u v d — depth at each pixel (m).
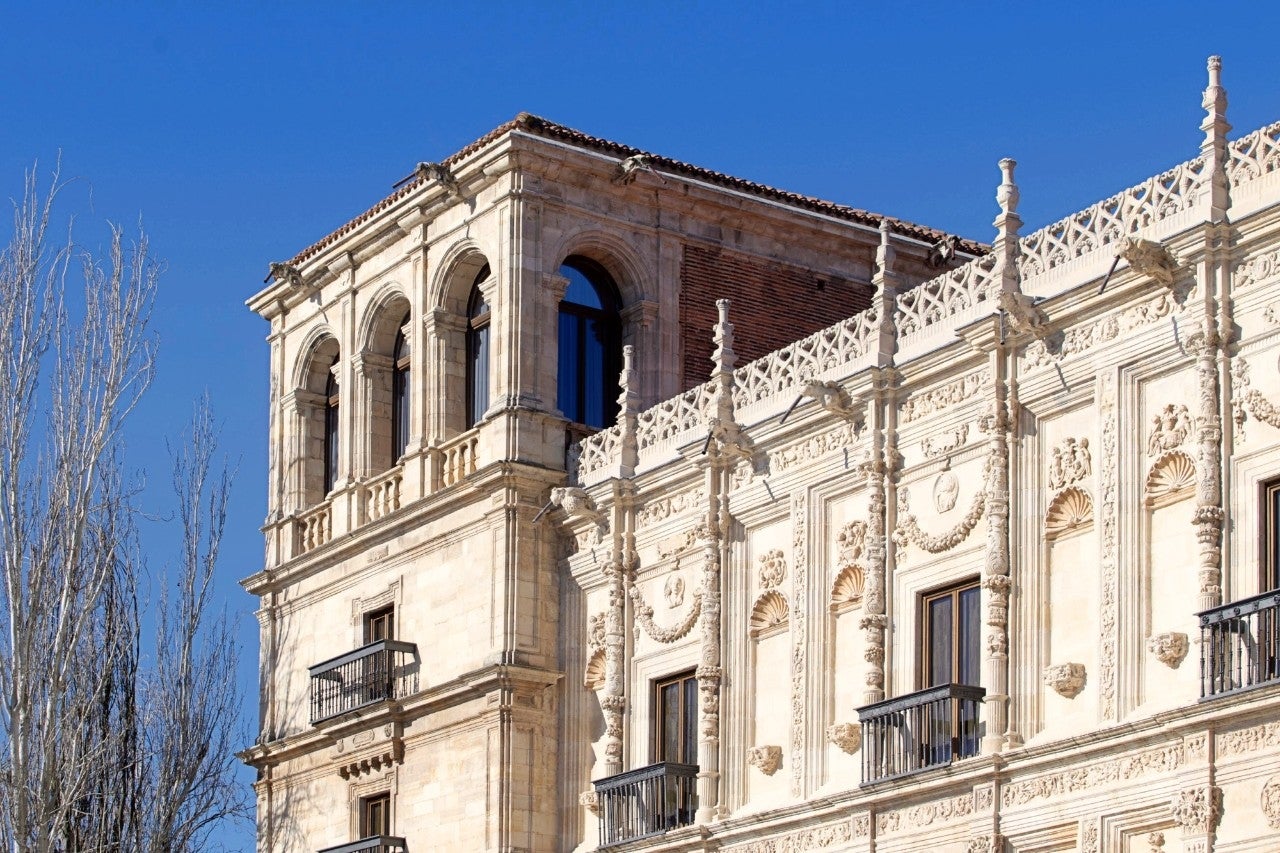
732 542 54.56
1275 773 41.25
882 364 50.91
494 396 60.03
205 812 62.62
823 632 51.78
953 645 48.84
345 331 65.88
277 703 66.25
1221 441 43.78
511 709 57.78
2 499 58.38
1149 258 44.91
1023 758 45.84
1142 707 44.41
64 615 58.38
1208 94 45.16
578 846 57.22
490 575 58.97
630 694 56.59
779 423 53.22
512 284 59.91
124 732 61.88
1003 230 48.84
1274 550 42.91
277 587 67.06
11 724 57.00
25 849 56.47
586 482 58.78
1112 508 45.56
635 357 61.62
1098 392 46.25
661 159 62.38
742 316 63.25
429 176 62.12
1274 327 43.31
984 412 48.44
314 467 67.69
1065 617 46.56
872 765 48.97
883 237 52.16
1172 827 43.16
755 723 53.34
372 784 61.84
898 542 50.25
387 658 61.53
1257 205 44.06
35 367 59.25
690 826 53.03
